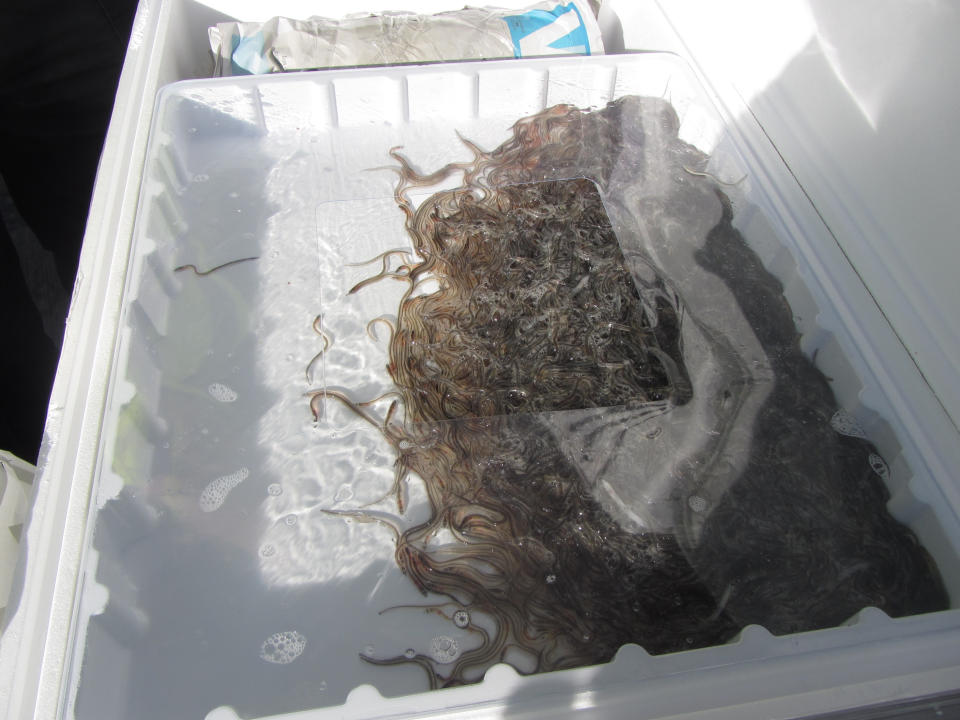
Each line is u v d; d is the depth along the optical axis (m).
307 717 0.31
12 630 0.33
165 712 0.35
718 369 0.47
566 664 0.37
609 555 0.40
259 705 0.36
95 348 0.41
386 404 0.46
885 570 0.38
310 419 0.45
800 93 0.49
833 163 0.47
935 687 0.31
